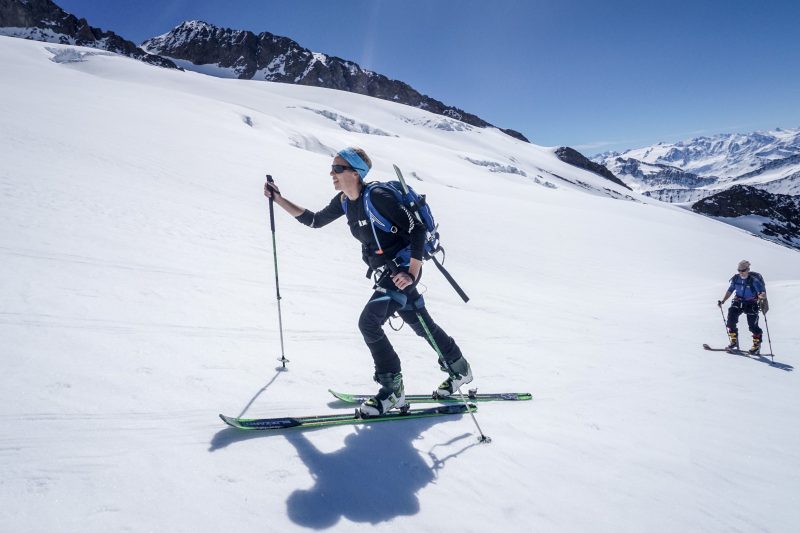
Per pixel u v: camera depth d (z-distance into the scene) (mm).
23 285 4738
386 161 61469
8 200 8055
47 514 1944
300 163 26250
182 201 12297
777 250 39469
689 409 4793
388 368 3447
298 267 8906
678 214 54219
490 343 6586
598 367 6062
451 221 23406
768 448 3975
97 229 7723
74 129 19188
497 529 2418
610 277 18391
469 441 3342
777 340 10359
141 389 3193
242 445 2762
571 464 3213
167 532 1979
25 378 3021
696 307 13938
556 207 34625
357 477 2676
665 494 2996
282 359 4090
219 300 5707
